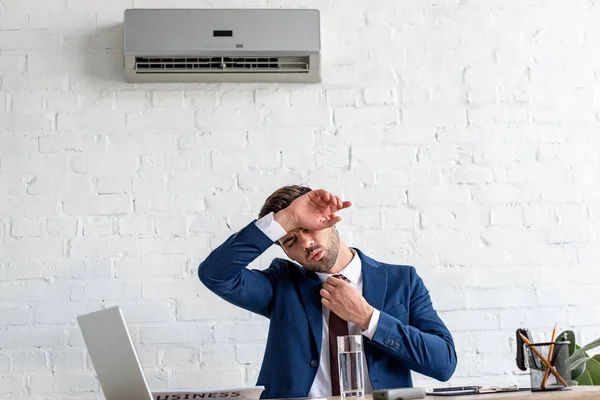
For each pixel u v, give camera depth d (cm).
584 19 336
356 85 322
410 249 313
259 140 315
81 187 307
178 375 296
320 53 312
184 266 304
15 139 308
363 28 327
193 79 316
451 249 315
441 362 216
